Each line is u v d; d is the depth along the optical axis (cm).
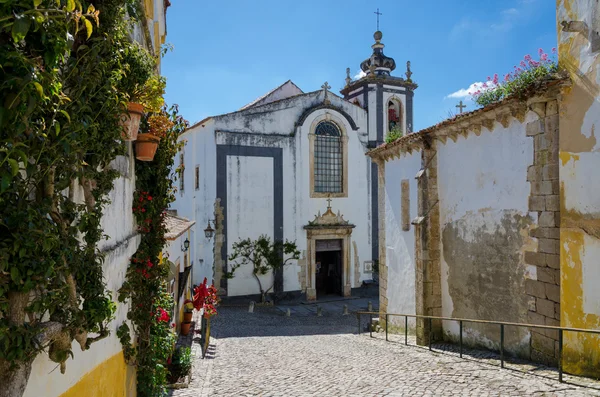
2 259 243
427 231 1172
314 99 2662
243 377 904
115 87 460
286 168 2562
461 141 1090
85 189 391
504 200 945
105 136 411
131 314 637
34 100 236
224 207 2416
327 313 2284
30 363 273
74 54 358
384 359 973
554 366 790
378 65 2877
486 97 1002
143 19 711
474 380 722
